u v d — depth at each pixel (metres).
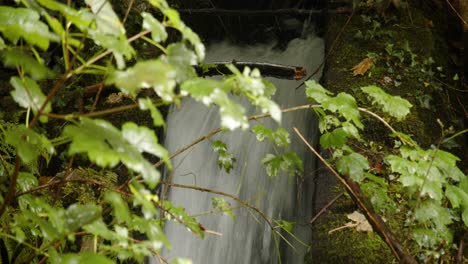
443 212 2.83
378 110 4.51
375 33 5.43
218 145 3.39
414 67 5.05
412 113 4.55
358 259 3.50
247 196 4.65
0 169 2.80
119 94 4.87
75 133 1.51
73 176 3.68
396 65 5.07
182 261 1.65
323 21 6.25
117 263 3.69
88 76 4.77
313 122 4.83
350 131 2.85
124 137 1.60
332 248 3.60
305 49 6.05
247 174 4.74
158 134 4.83
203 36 6.48
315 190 4.09
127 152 1.56
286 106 5.18
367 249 3.55
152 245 1.80
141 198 1.72
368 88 2.88
